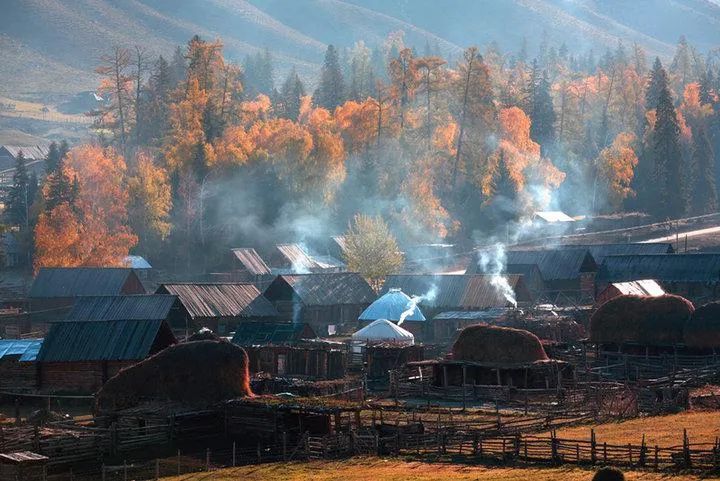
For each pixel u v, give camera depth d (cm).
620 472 13575
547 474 16438
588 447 17400
